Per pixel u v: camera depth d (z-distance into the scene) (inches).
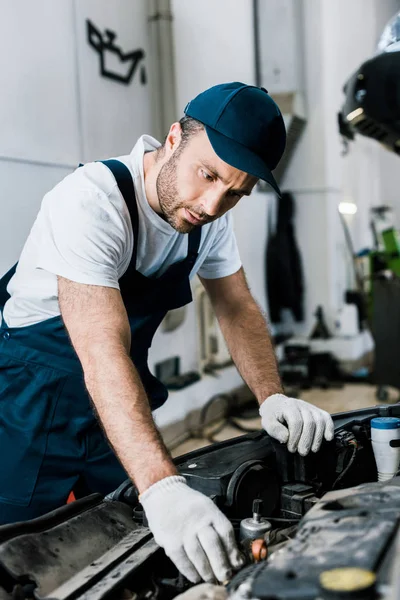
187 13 132.2
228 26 147.5
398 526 26.0
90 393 36.2
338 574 22.3
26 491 48.1
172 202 40.6
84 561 30.5
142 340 51.0
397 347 146.9
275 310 177.0
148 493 31.5
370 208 231.3
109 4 111.3
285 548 26.0
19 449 48.1
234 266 55.2
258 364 52.1
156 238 45.5
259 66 164.6
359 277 159.3
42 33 94.7
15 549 28.6
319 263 178.7
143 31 122.1
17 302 49.5
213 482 36.1
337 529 26.3
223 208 39.9
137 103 120.7
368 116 87.1
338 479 41.6
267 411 44.1
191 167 38.6
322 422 41.8
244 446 42.3
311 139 175.2
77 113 103.0
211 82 141.3
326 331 178.2
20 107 90.8
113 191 41.8
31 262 47.8
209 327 140.2
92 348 36.8
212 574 29.5
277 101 164.6
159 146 46.9
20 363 49.3
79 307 38.5
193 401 132.0
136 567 30.1
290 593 22.0
